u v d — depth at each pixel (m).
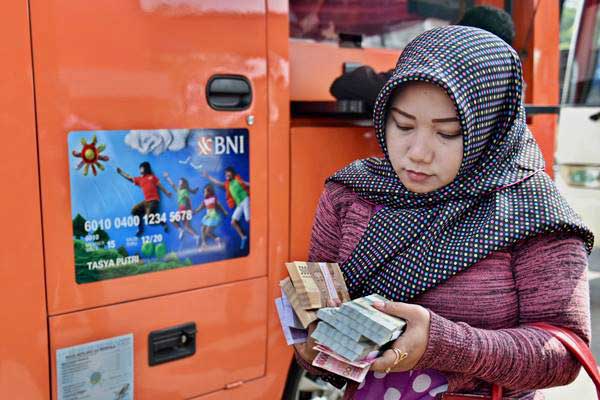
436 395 1.19
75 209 1.75
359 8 2.94
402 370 1.05
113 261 1.83
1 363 1.68
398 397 1.21
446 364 1.04
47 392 1.76
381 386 1.22
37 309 1.72
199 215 1.99
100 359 1.84
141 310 1.90
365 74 2.55
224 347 2.11
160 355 1.96
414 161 1.13
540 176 1.16
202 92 1.96
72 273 1.77
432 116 1.10
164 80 1.87
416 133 1.13
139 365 1.92
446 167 1.12
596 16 4.71
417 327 1.03
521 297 1.12
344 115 2.48
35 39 1.66
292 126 2.26
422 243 1.16
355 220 1.28
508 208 1.11
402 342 1.01
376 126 1.21
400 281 1.17
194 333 2.02
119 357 1.88
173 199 1.93
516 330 1.08
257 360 2.20
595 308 4.84
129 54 1.80
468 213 1.16
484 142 1.14
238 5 2.01
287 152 2.19
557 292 1.09
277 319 2.23
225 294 2.08
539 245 1.11
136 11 1.81
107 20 1.76
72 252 1.76
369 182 1.26
